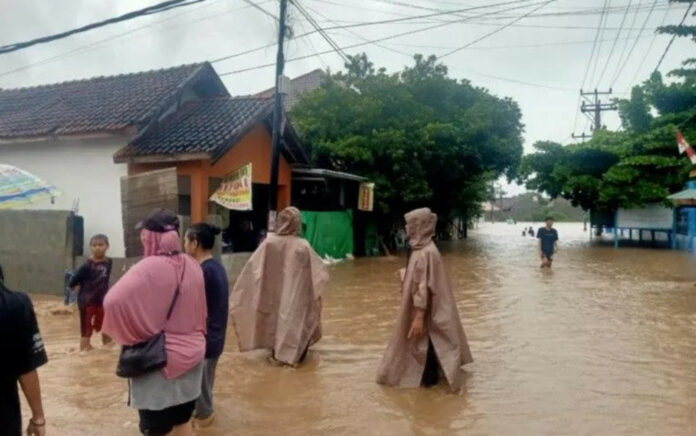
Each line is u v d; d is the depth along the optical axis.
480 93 28.05
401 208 26.86
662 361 7.23
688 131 25.25
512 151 27.69
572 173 28.42
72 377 6.57
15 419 3.04
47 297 12.74
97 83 18.69
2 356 2.97
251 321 7.40
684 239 26.08
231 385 6.39
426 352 6.27
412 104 25.22
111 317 3.50
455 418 5.39
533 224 79.75
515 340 8.42
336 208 22.88
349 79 25.20
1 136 15.72
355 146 22.34
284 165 18.45
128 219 12.70
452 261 21.81
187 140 14.33
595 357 7.44
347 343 8.41
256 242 17.92
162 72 17.95
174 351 3.64
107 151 15.11
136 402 3.66
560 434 5.01
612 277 16.05
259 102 16.17
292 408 5.67
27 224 13.12
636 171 26.17
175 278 3.71
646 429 5.09
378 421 5.33
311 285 7.39
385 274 17.09
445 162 26.09
